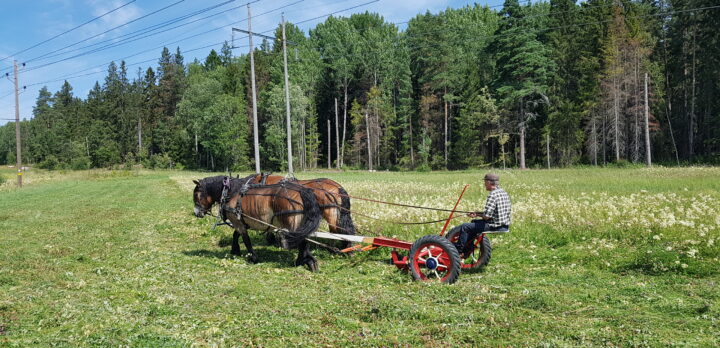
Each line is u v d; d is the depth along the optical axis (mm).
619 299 5883
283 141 69062
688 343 4379
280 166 69312
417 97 70500
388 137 68438
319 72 76375
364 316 5633
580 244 9094
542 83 53031
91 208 19844
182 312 5895
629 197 14141
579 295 6160
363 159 72500
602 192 15773
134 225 14633
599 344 4500
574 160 52562
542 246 9336
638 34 48062
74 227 14352
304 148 69812
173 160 86500
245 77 81000
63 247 10992
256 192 8852
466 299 6137
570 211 11125
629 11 51750
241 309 6023
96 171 64625
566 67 55406
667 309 5426
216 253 10219
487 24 77125
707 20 43094
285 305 6199
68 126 101625
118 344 4734
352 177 36969
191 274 8109
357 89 77688
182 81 93812
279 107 67938
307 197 8219
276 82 74812
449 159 60188
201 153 83000
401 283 7215
